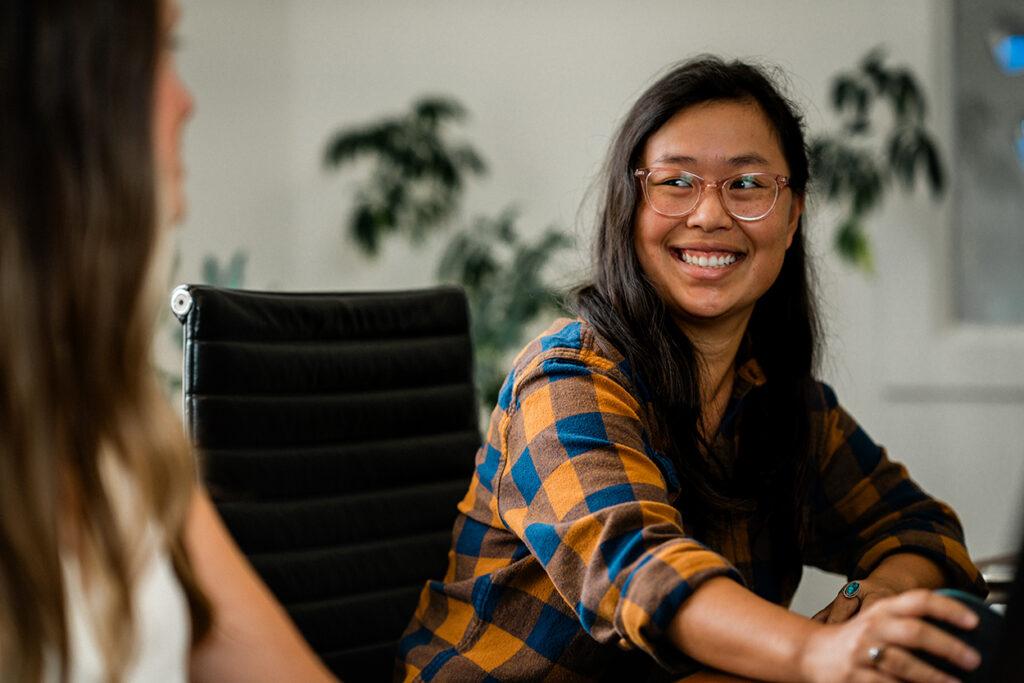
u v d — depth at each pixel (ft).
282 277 13.62
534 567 4.36
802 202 4.95
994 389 12.10
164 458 2.47
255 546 4.79
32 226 2.25
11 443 2.25
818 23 12.50
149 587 2.48
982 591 4.93
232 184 13.29
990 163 12.12
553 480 4.07
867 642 3.14
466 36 13.42
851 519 5.29
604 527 3.78
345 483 5.13
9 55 2.22
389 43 13.55
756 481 4.81
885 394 12.37
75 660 2.32
